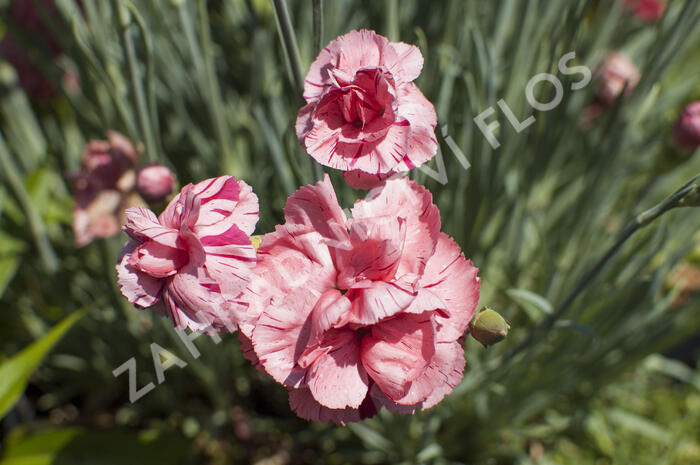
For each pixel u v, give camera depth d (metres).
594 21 0.36
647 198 0.35
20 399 0.41
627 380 0.41
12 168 0.33
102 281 0.40
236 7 0.40
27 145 0.41
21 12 0.39
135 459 0.34
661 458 0.39
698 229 0.35
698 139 0.31
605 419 0.40
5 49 0.39
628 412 0.42
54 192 0.39
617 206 0.44
